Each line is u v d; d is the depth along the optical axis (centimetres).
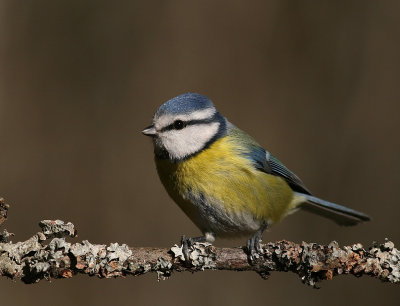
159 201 1215
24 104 1232
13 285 1078
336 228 1229
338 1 1310
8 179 1174
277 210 825
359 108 1276
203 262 634
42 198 1177
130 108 1268
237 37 1310
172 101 789
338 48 1300
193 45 1305
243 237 834
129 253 623
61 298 1088
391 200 1218
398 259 609
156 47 1304
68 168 1209
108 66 1289
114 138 1250
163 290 1121
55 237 614
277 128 1281
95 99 1269
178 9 1316
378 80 1279
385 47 1289
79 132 1241
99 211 1196
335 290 1135
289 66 1303
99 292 1102
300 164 1270
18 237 1144
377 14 1302
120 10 1312
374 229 1217
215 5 1316
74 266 602
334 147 1271
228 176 769
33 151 1205
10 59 1252
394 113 1256
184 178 775
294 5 1316
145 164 1236
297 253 622
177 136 772
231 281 1141
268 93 1293
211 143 780
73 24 1296
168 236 1202
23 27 1273
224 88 1291
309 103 1291
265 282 1148
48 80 1260
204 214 792
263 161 818
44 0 1288
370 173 1245
